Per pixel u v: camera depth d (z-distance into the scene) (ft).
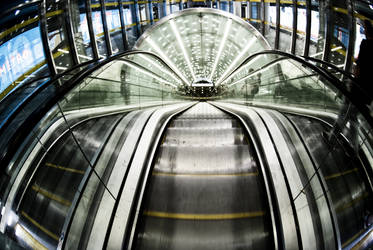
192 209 9.23
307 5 26.23
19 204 7.85
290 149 11.42
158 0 46.29
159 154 12.05
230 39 48.06
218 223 8.74
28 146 8.87
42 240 7.50
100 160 11.14
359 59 10.93
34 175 8.87
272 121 14.01
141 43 38.32
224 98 77.77
